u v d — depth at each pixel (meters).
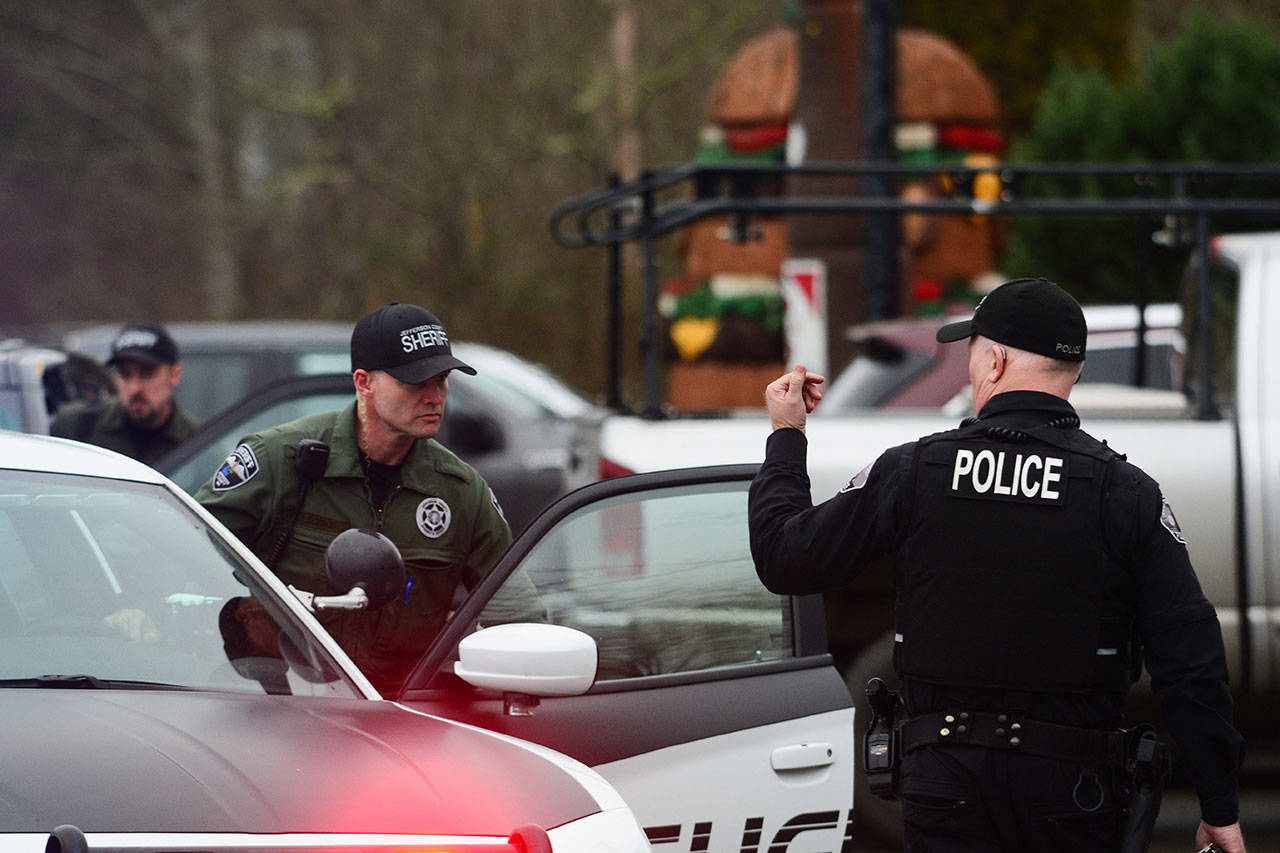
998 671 13.18
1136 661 13.66
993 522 13.30
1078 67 58.84
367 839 10.80
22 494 14.35
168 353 28.52
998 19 58.75
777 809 15.85
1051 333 13.77
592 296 81.62
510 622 15.49
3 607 13.59
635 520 16.16
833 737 16.20
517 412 44.97
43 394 28.47
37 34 102.19
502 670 13.97
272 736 12.12
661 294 50.16
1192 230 29.00
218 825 10.56
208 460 26.48
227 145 98.44
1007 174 26.11
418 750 12.41
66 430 28.42
